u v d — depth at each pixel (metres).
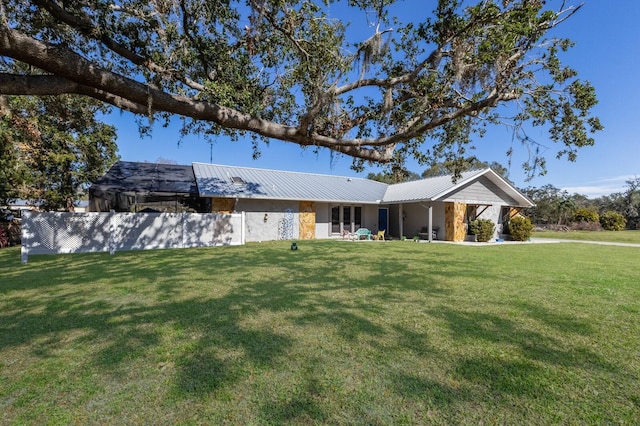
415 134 5.24
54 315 4.32
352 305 4.84
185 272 7.51
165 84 6.48
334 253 11.32
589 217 29.66
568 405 2.36
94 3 4.88
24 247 9.41
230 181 17.17
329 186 20.48
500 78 5.10
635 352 3.26
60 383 2.61
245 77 6.70
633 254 11.80
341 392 2.51
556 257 10.74
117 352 3.18
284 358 3.07
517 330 3.84
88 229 11.45
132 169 17.17
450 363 3.00
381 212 21.48
